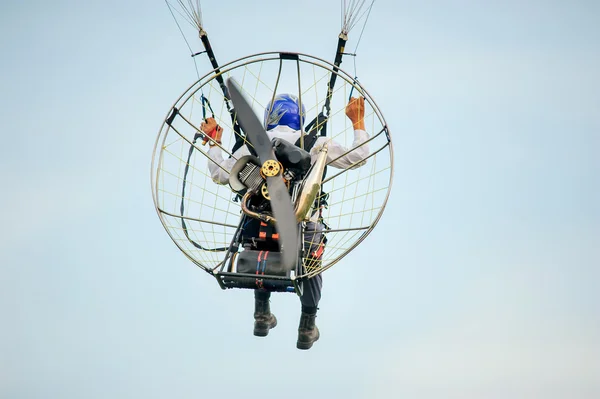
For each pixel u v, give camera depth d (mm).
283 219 34406
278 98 40219
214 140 38969
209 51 42125
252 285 36375
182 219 37312
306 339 42844
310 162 36000
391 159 35938
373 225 35500
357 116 39062
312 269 38562
